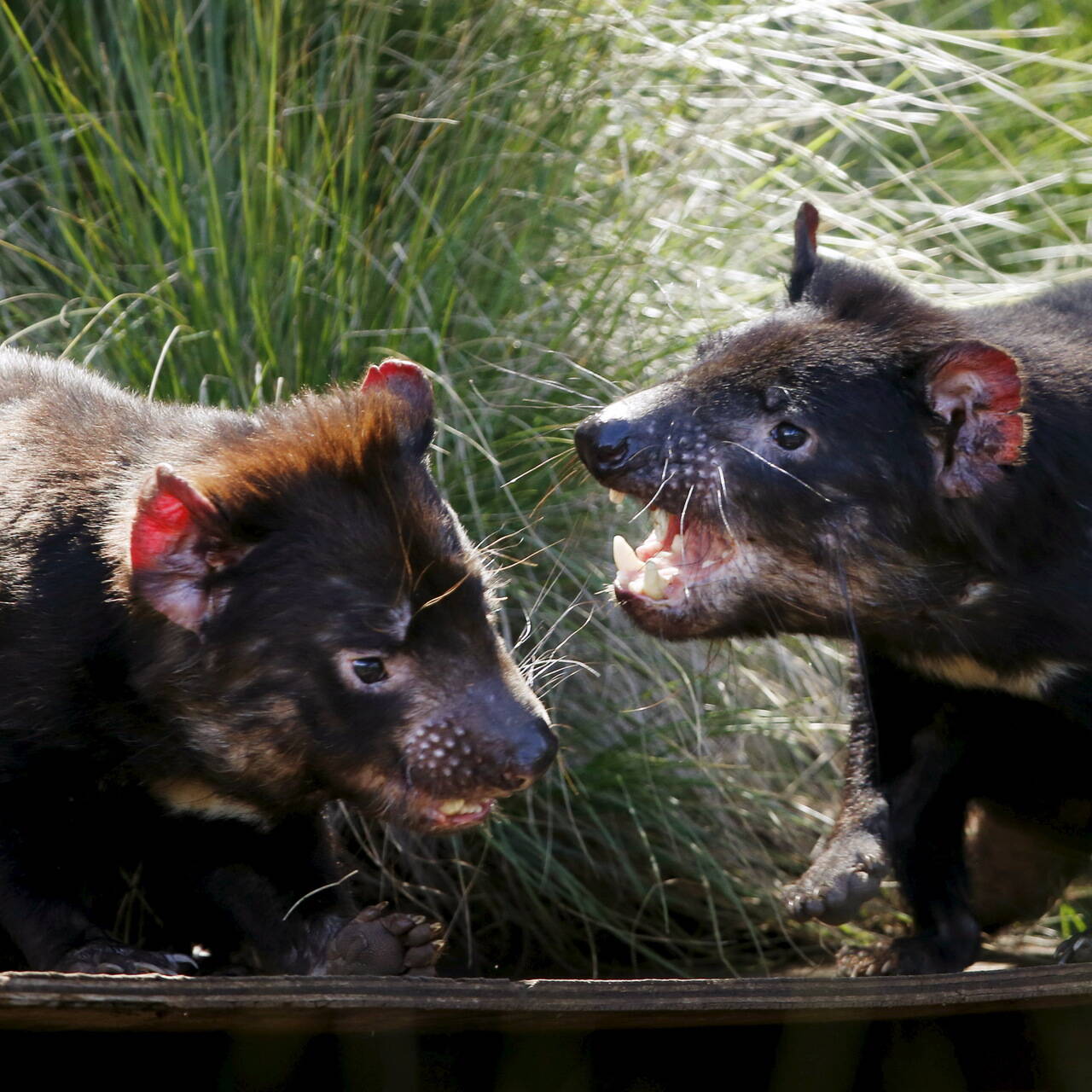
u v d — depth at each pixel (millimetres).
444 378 8406
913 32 10688
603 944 8539
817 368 6465
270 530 5727
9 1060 5484
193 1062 5688
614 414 6574
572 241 9531
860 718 7277
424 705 5648
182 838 6285
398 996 4898
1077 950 6633
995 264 11188
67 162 8938
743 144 10797
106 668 5797
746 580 6559
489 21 9453
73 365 7250
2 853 5805
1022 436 6188
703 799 8836
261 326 8133
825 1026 6027
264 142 8719
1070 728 6824
